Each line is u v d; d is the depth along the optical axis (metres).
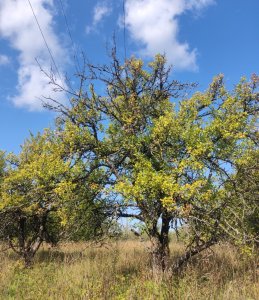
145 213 12.39
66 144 13.72
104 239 13.79
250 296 9.61
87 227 14.05
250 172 12.30
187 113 12.74
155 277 11.05
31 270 14.42
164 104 13.96
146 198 11.99
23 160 19.33
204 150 11.52
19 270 14.59
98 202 13.80
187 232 11.33
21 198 14.91
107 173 13.98
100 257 14.91
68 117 13.98
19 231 18.86
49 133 14.11
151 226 12.52
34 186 14.38
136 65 13.84
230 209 11.30
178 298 9.71
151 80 14.05
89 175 13.88
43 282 11.80
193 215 11.44
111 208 13.59
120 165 14.00
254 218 12.90
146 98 13.88
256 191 12.07
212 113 13.19
